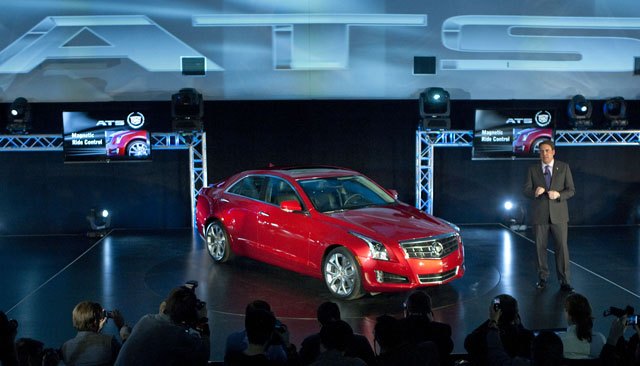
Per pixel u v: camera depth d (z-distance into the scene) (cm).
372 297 814
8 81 1212
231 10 1216
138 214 1267
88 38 1213
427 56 1237
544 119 1197
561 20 1236
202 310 491
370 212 850
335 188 898
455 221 1282
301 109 1247
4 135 1200
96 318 485
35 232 1252
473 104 1255
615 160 1273
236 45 1226
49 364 449
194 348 434
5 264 1014
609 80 1254
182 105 1164
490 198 1279
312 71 1235
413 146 1259
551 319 733
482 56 1241
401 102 1247
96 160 1191
